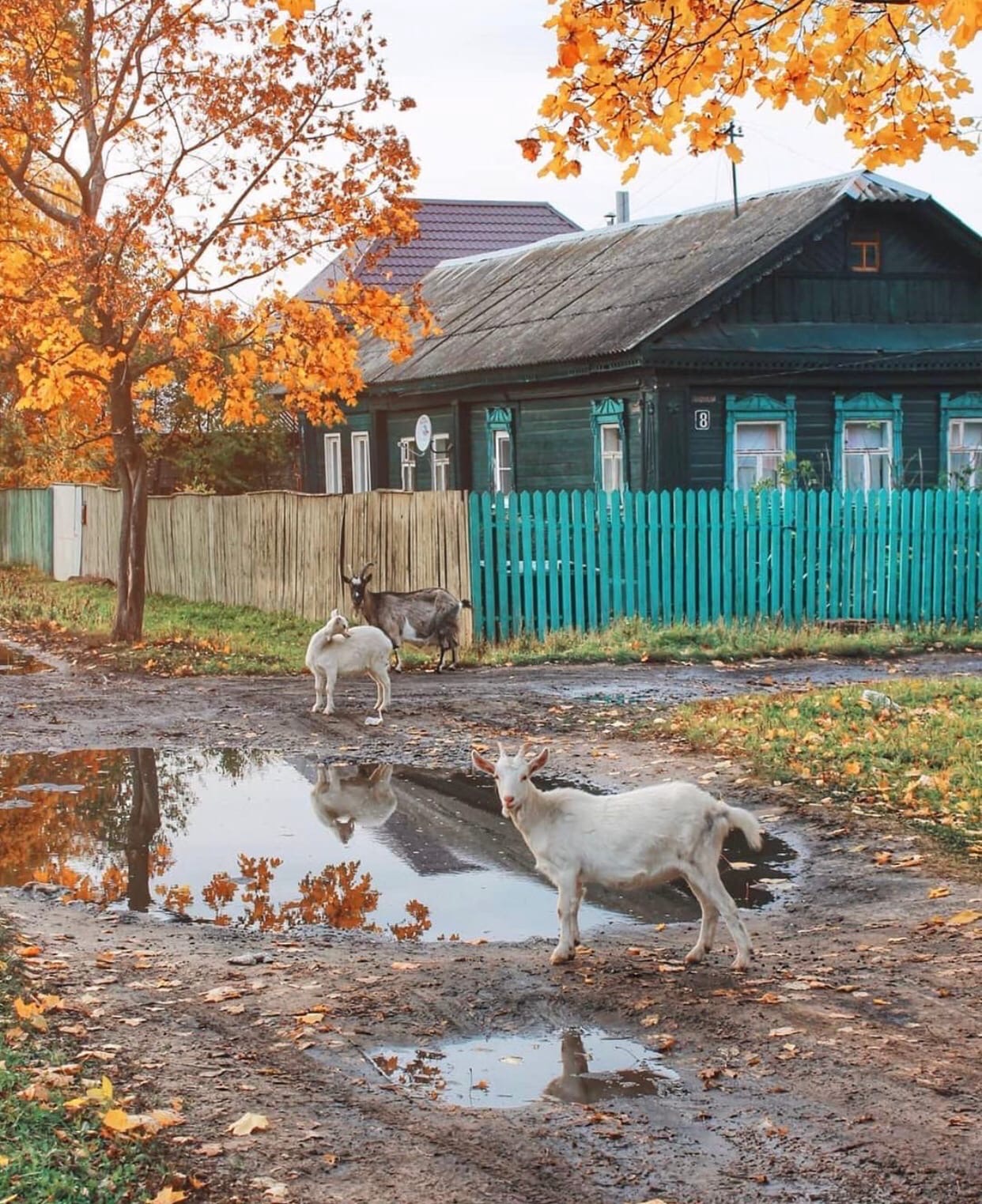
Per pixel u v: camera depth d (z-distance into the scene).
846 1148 5.52
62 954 7.94
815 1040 6.59
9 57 21.14
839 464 25.16
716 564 21.42
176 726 15.30
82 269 20.62
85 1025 6.77
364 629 15.84
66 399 25.16
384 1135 5.67
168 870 10.05
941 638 20.95
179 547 29.50
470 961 7.93
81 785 12.70
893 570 22.27
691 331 24.02
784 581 21.80
